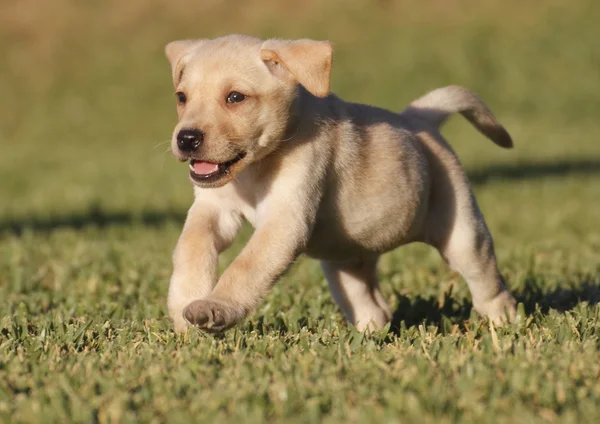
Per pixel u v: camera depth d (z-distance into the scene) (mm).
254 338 8414
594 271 13242
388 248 9914
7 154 37219
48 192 27297
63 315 10258
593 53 45406
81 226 20750
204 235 8789
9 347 8305
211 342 8023
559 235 17938
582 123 40750
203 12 49062
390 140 9586
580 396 6613
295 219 8586
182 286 8570
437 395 6480
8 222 21719
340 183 9133
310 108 8891
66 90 45031
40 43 48062
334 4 49000
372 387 6770
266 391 6730
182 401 6555
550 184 25953
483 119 11078
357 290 10398
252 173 8727
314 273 13000
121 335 8672
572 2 48812
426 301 11031
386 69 44125
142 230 19188
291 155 8688
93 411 6449
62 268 13664
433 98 10680
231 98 8445
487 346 7926
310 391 6699
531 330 8922
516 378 6809
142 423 6215
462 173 10156
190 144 8266
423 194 9805
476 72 44125
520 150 34156
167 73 45688
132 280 12789
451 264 10172
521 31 46812
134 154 36438
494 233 18438
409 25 47375
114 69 46156
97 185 28406
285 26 47688
